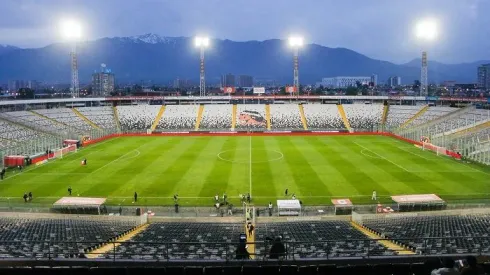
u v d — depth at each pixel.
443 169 69.25
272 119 130.50
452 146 84.19
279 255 15.38
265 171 68.38
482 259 14.37
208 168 70.94
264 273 13.89
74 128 111.69
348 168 70.31
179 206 51.31
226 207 50.56
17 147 80.06
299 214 47.78
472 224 37.94
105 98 139.25
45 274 13.70
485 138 85.94
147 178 64.38
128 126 126.06
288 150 88.94
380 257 14.20
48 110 121.00
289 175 65.62
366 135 114.56
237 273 13.88
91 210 49.00
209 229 38.66
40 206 51.31
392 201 52.28
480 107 121.00
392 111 133.50
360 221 41.88
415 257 14.17
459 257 14.28
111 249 30.08
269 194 55.81
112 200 53.81
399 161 76.19
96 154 85.69
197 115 133.62
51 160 79.44
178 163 75.31
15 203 52.62
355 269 13.82
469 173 66.31
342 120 129.38
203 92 149.12
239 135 115.88
